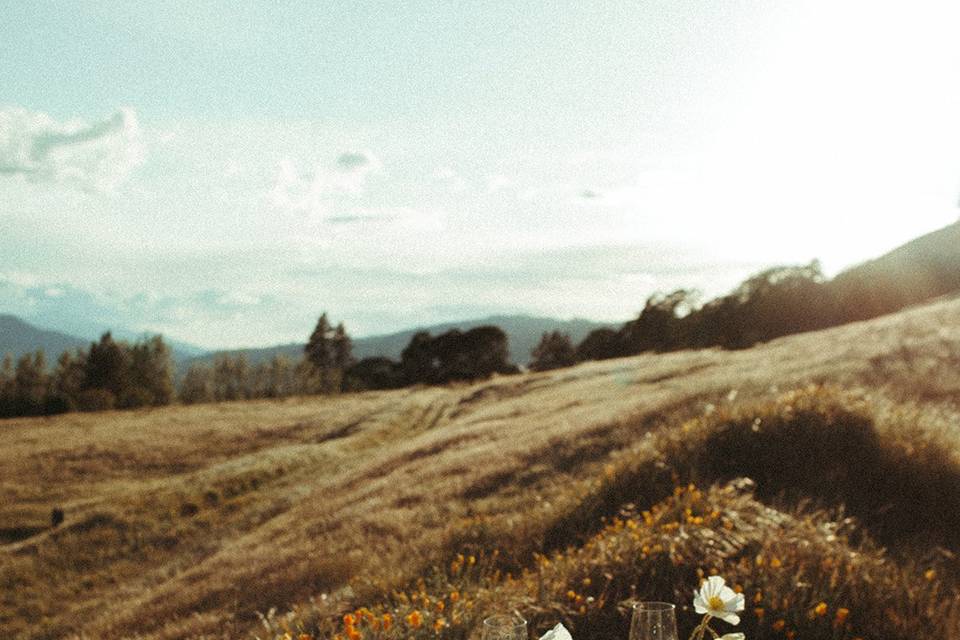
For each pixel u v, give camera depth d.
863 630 5.20
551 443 17.36
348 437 50.06
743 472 9.46
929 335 22.19
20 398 92.50
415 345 127.50
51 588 24.14
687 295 94.94
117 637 12.55
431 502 15.28
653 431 15.47
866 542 7.09
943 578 6.40
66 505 37.28
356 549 12.55
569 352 138.38
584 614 5.23
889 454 8.91
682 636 5.10
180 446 54.78
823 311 79.94
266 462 38.41
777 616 5.20
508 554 8.55
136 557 26.28
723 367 31.23
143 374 116.81
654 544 6.05
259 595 11.16
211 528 27.95
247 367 121.12
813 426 9.70
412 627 4.75
